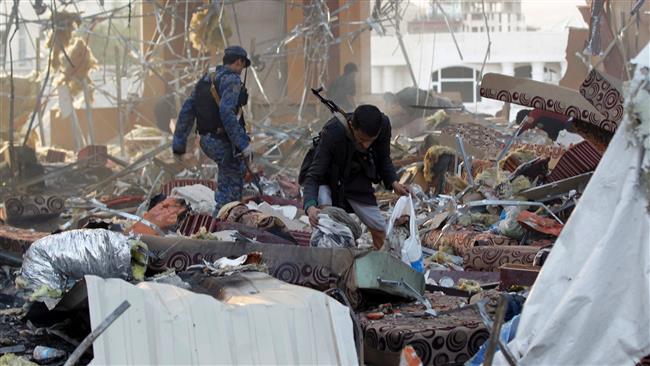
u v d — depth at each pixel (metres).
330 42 20.16
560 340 4.32
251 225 7.87
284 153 16.11
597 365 4.30
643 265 4.25
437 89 27.83
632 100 4.29
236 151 9.48
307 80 19.98
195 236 6.97
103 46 22.19
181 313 4.80
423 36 26.73
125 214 8.75
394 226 6.90
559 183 8.78
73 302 5.33
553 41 31.33
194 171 14.46
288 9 20.20
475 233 8.45
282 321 4.89
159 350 4.70
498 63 30.86
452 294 6.42
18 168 14.59
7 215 11.41
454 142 13.12
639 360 4.27
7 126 18.33
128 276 5.81
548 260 4.44
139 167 14.59
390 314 5.70
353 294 5.82
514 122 17.48
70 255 5.70
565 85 22.81
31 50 21.09
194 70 20.00
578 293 4.29
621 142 4.34
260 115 19.06
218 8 19.39
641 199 4.28
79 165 14.88
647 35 18.83
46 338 5.70
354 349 4.97
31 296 5.56
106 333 4.66
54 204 11.62
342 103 19.89
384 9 21.00
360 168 7.01
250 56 19.39
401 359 4.76
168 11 20.02
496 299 5.74
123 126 20.97
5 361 5.21
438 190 10.90
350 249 5.93
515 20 31.59
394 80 25.42
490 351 4.20
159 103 20.41
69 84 19.61
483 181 9.70
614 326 4.29
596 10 19.25
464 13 28.88
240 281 5.50
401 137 17.22
